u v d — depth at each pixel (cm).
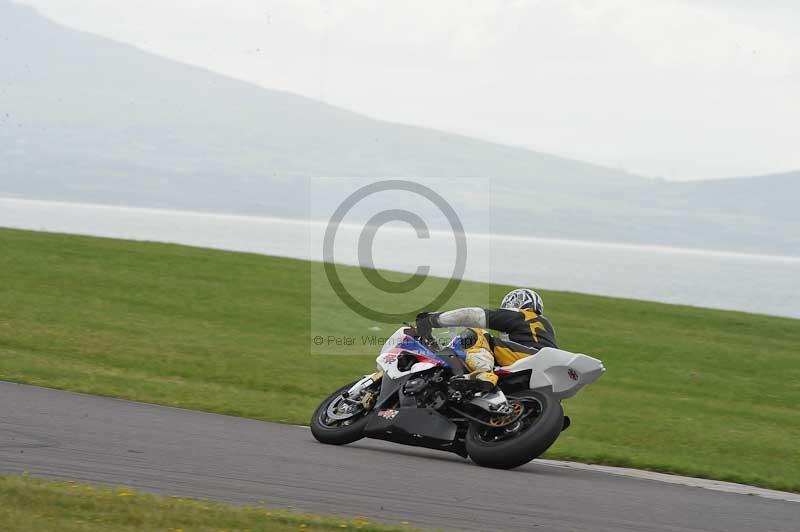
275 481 2655
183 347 6191
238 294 8975
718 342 8844
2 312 6906
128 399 4206
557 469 3359
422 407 3316
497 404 3158
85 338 6141
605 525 2427
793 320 10644
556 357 3278
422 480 2845
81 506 2166
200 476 2639
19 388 4112
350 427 3422
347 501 2480
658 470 3625
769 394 6619
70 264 9731
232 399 4491
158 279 9362
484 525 2322
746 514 2731
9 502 2158
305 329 7612
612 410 5366
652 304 11056
